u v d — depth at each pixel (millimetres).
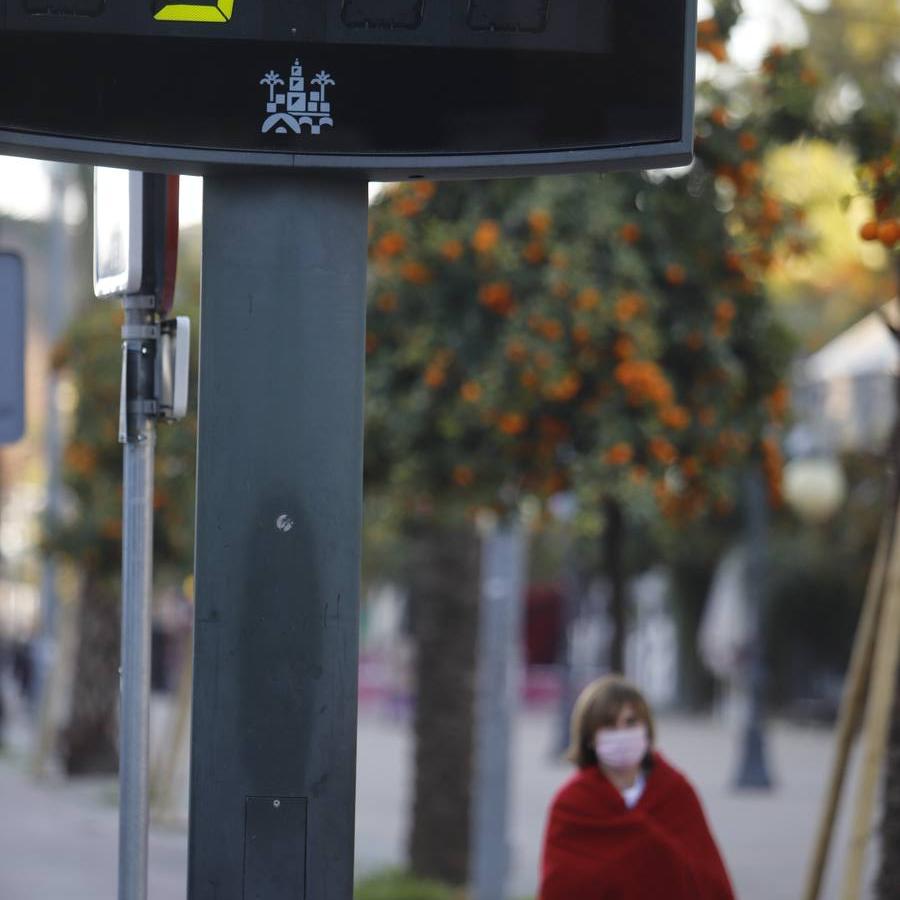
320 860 9125
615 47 8914
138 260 9750
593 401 17297
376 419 18812
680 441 18109
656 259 17672
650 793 12188
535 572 101562
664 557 76938
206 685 9156
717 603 77000
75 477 36469
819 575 73688
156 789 37500
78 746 46719
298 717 9164
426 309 18062
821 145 16906
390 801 43625
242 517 9219
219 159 9000
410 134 9039
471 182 17625
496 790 24891
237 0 8992
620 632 19578
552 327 16906
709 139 17109
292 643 9188
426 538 27453
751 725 47688
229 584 9195
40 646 56469
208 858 9094
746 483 48344
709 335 17859
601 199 17234
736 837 35188
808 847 33344
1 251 12883
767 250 18031
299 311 9273
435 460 18344
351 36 9031
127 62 8930
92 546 36656
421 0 9008
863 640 14133
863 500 62250
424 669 27422
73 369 35312
